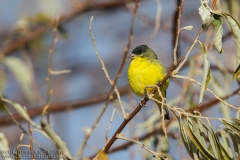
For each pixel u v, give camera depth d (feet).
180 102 35.37
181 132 23.43
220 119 23.70
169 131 34.50
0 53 42.24
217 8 34.22
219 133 26.84
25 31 43.70
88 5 43.39
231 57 41.93
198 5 51.29
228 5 34.19
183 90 35.58
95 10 44.37
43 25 46.24
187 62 39.24
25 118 20.70
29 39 42.93
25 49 45.29
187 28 22.00
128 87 41.91
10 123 37.52
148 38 52.11
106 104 19.62
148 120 34.65
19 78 37.27
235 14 34.17
